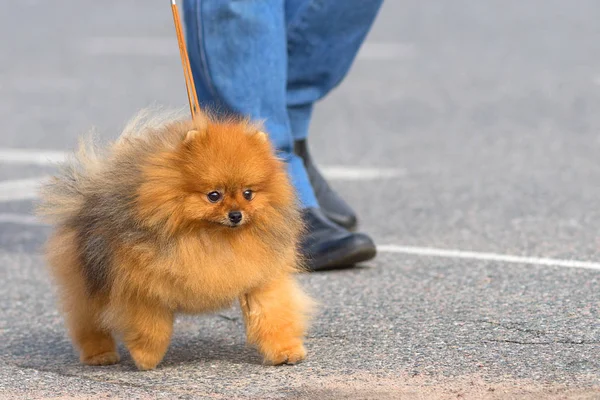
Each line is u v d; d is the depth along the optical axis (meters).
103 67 28.78
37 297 10.91
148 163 7.57
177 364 8.35
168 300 7.73
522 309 9.42
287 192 7.95
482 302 9.77
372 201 15.12
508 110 21.97
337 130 21.02
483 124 20.81
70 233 8.31
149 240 7.55
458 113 22.00
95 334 8.56
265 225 7.80
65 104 24.19
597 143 18.55
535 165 17.03
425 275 10.96
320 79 12.13
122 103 24.00
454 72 26.38
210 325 9.54
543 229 12.86
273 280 8.10
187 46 10.88
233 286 7.73
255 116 10.72
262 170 7.65
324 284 10.77
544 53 27.89
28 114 23.14
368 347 8.55
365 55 29.08
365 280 10.88
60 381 8.04
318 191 12.60
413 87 25.02
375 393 7.33
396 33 31.64
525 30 30.98
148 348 8.05
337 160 18.27
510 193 15.13
